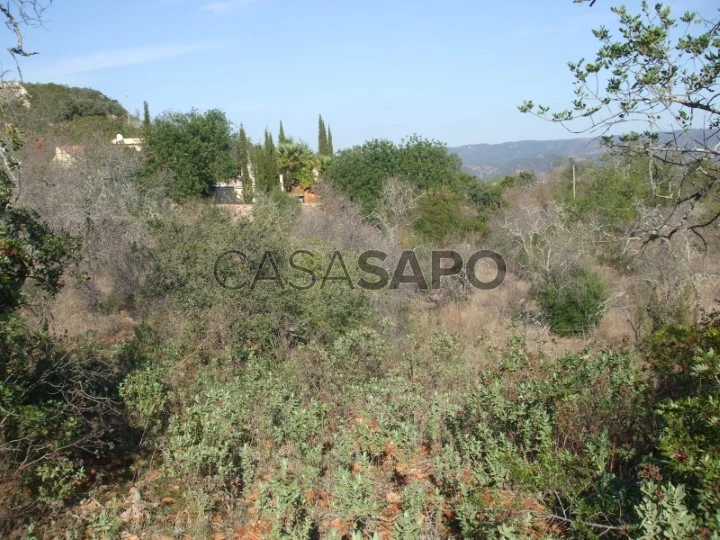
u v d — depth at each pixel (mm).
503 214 20750
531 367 6711
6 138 7316
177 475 5785
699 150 4750
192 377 8664
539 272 15039
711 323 5801
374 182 24938
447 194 21891
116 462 6566
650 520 2930
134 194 18859
